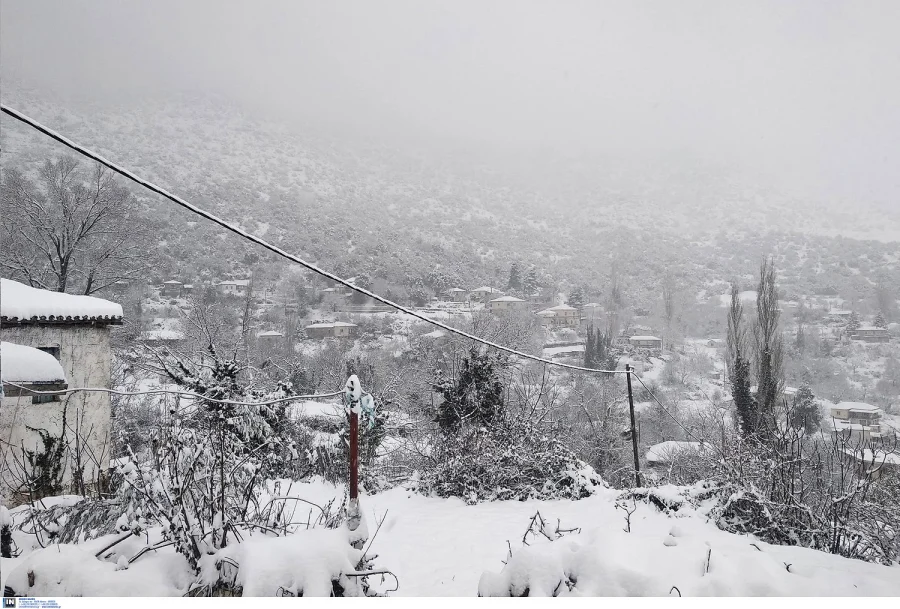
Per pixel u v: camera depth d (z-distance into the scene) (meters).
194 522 4.54
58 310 11.73
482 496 12.33
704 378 62.19
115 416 14.35
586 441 26.83
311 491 11.97
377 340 58.78
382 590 6.02
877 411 49.03
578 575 3.84
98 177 29.17
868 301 117.50
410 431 19.16
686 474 18.69
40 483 10.52
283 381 12.36
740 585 3.75
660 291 124.75
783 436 10.35
